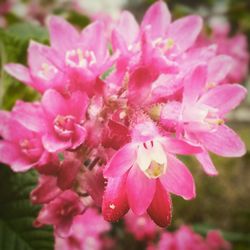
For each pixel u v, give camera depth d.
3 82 0.06
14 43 0.06
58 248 0.08
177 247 0.09
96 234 0.08
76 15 0.08
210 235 0.09
